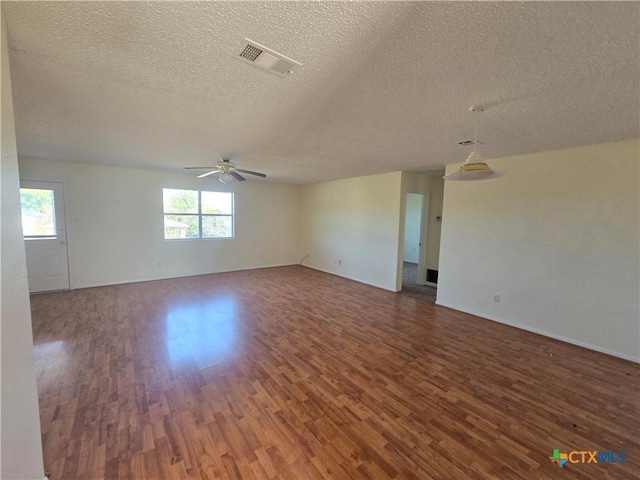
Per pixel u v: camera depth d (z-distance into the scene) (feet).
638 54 4.49
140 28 4.16
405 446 5.70
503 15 3.73
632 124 7.71
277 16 3.87
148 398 7.00
